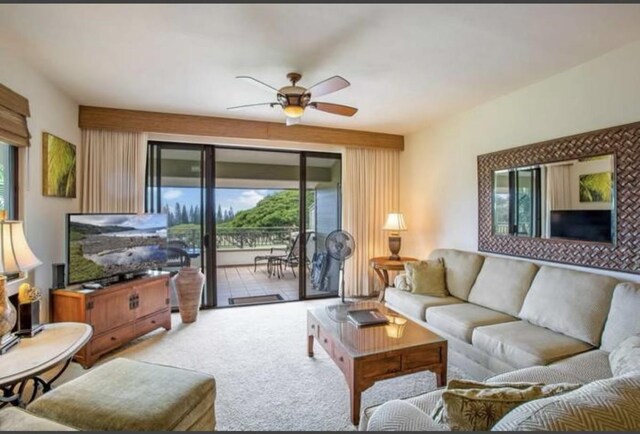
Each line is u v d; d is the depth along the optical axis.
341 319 2.62
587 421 0.79
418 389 2.33
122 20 1.98
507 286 2.84
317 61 2.55
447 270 3.49
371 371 1.99
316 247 4.85
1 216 1.85
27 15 1.92
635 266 2.28
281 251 5.47
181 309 3.67
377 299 4.65
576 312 2.23
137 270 3.28
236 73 2.76
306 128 4.40
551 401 0.87
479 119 3.63
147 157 4.00
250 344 3.09
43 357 1.67
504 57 2.50
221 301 4.56
